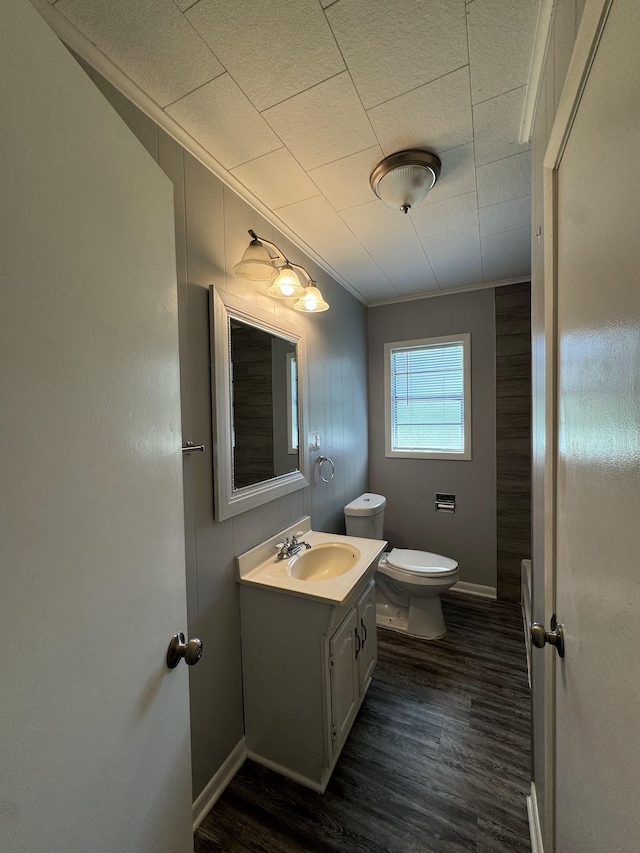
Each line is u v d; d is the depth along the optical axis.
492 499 2.70
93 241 0.57
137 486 0.67
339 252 2.08
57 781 0.47
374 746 1.45
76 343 0.53
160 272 0.77
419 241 1.97
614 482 0.43
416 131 1.19
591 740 0.51
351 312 2.72
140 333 0.69
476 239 1.96
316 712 1.31
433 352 2.92
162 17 0.83
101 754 0.55
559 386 0.73
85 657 0.53
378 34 0.87
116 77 0.96
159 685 0.71
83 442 0.54
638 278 0.36
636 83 0.37
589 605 0.52
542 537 1.02
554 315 0.76
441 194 1.55
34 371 0.45
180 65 0.94
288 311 1.80
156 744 0.70
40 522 0.46
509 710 1.62
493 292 2.64
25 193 0.44
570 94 0.57
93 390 0.56
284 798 1.26
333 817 1.19
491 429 2.69
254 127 1.16
